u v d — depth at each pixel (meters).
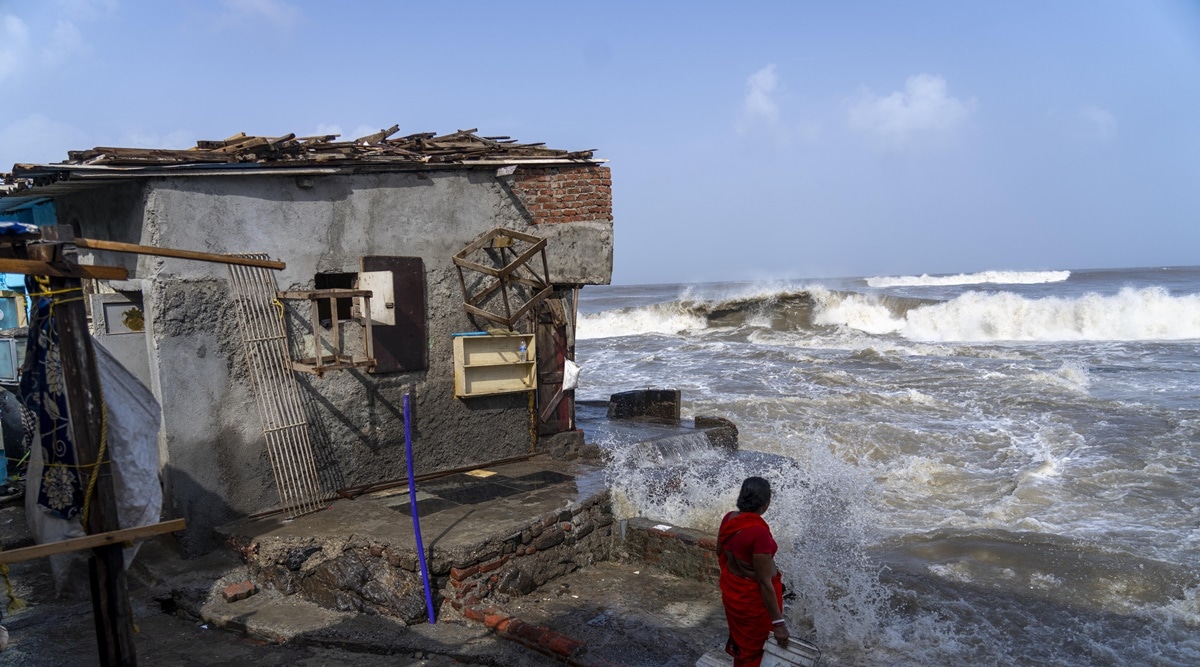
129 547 5.11
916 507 11.30
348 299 9.30
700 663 5.32
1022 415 16.28
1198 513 10.52
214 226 7.74
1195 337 27.30
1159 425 14.90
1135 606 7.93
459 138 10.37
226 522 7.87
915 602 7.94
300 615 6.67
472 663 6.08
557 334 10.55
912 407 17.33
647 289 91.00
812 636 7.10
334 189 8.58
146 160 7.26
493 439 10.06
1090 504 11.01
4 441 9.20
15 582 7.19
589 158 10.54
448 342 9.60
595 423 13.16
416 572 6.82
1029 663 6.75
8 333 9.22
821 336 30.72
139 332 8.20
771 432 15.18
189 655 6.08
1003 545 9.51
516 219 10.06
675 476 9.43
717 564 7.61
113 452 5.04
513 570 7.27
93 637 6.23
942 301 31.44
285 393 8.20
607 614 7.00
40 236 4.14
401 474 9.21
